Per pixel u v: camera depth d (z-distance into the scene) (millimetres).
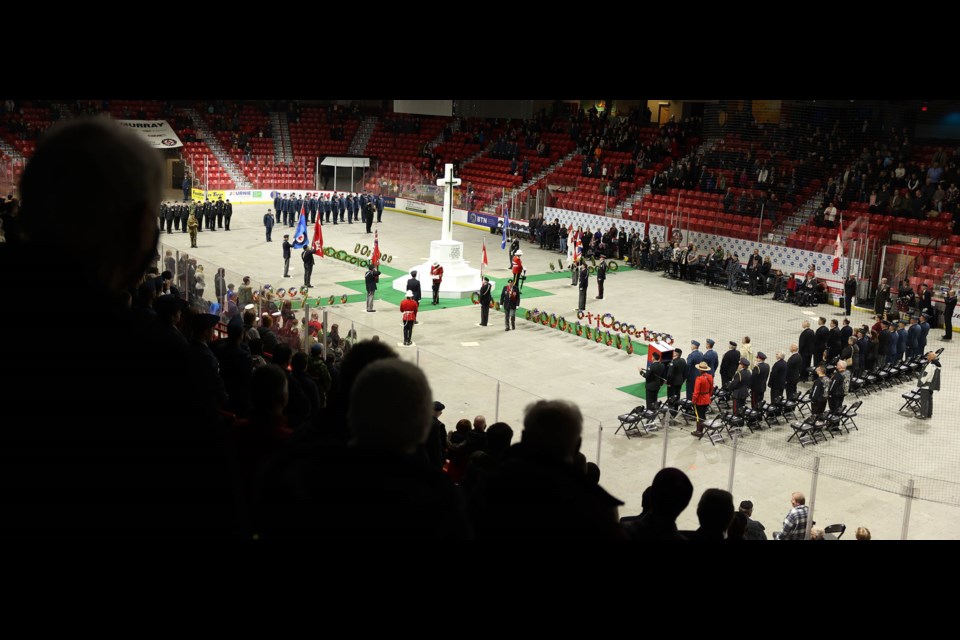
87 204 1774
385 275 45625
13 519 1633
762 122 31109
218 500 1737
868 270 35312
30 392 1642
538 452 3566
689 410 25594
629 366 32312
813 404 25922
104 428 1660
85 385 1661
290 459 2672
